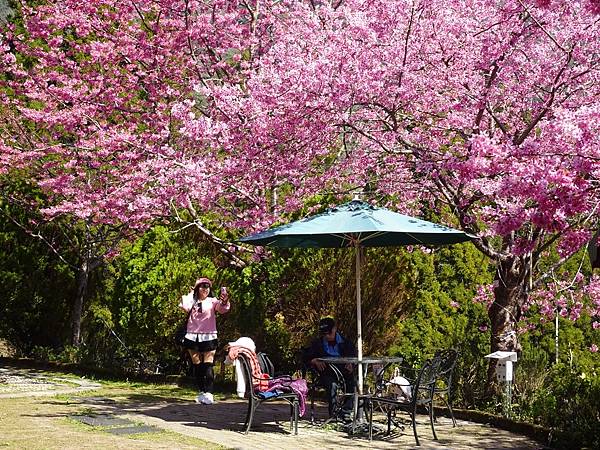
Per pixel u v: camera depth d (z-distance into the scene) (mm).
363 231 9695
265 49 16531
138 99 17094
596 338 14734
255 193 14000
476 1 11039
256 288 14266
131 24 16453
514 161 8414
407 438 9773
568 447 9180
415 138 11531
